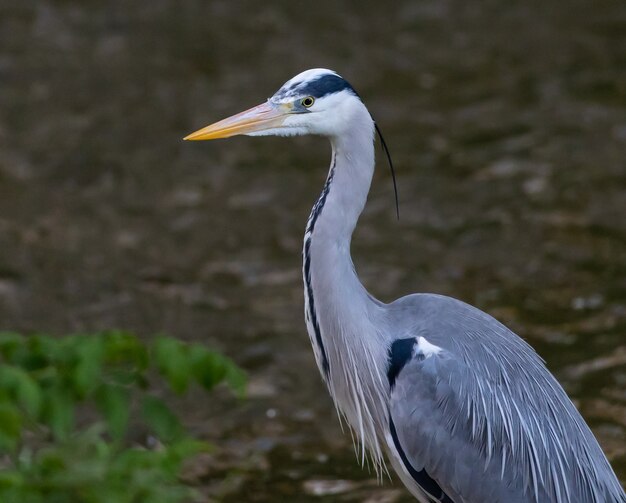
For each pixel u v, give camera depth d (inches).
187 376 271.6
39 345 268.7
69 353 266.7
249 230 525.3
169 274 486.0
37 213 533.6
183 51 714.8
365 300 280.7
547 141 606.9
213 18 767.1
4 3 781.3
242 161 597.3
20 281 473.7
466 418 267.9
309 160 600.1
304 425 385.4
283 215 539.2
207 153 603.5
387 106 650.2
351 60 706.2
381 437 292.7
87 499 250.4
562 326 437.7
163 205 547.2
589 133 613.9
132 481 255.9
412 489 287.7
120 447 363.3
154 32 741.9
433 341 275.1
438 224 527.2
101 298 463.8
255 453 368.2
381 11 786.8
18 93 655.8
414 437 270.4
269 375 414.3
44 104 643.5
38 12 767.1
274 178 577.3
